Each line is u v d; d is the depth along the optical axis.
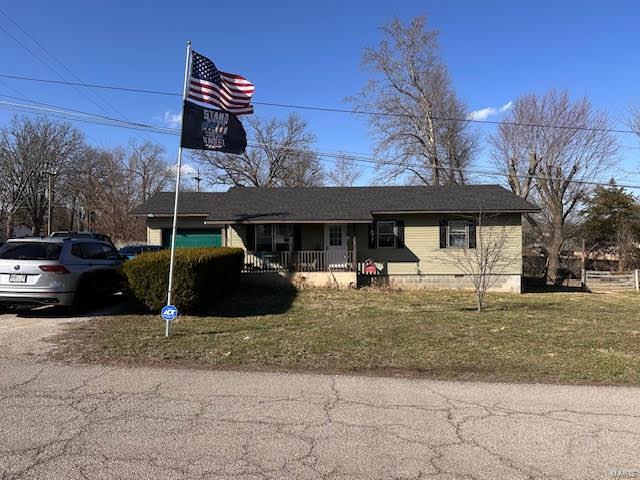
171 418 4.58
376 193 21.88
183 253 11.75
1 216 51.44
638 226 33.09
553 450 3.95
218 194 24.41
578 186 30.09
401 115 35.03
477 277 13.41
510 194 21.03
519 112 30.83
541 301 15.87
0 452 3.82
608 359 7.13
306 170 46.22
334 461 3.73
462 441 4.12
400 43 34.62
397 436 4.22
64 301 10.33
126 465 3.62
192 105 8.65
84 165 55.00
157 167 65.00
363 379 5.96
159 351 7.32
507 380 5.99
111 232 48.31
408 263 20.17
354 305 13.86
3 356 6.96
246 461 3.71
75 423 4.43
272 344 7.98
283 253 19.59
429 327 9.96
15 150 50.25
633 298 17.42
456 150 35.47
